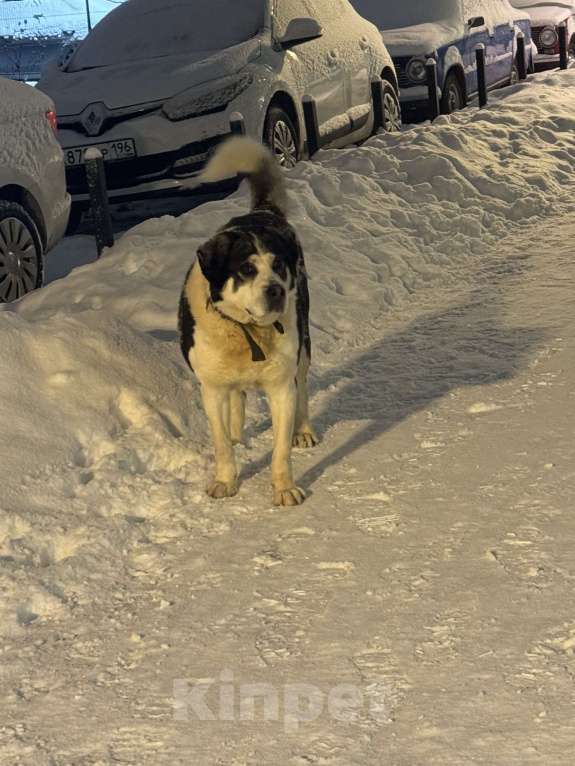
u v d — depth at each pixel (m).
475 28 15.32
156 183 9.87
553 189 9.69
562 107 12.94
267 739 2.82
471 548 3.74
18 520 4.17
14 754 2.87
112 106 9.85
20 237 7.45
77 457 4.79
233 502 4.42
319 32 10.62
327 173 8.95
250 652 3.27
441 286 7.38
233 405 4.93
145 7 11.33
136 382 5.31
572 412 4.85
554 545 3.68
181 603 3.63
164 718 2.98
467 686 2.95
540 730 2.71
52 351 5.26
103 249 8.23
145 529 4.20
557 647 3.07
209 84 9.81
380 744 2.75
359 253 7.63
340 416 5.21
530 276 7.27
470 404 5.11
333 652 3.21
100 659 3.34
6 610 3.62
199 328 4.23
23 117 7.54
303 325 4.70
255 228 4.14
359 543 3.91
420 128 11.08
